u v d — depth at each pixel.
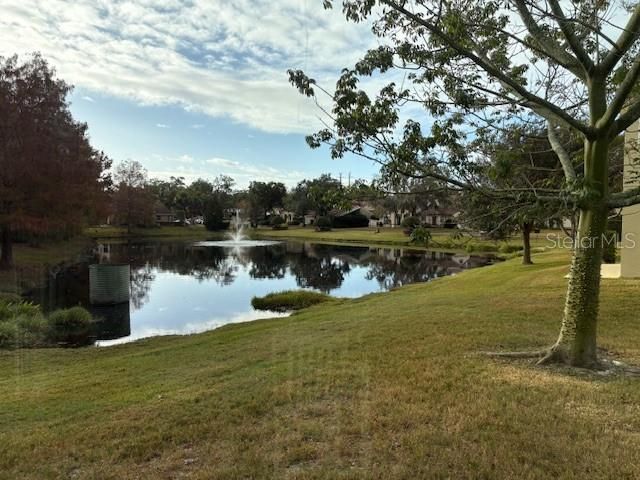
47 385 5.39
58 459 3.17
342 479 2.77
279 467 2.94
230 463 3.01
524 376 4.55
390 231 61.12
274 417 3.72
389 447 3.15
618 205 4.75
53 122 18.94
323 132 5.02
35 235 20.48
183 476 2.87
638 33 4.18
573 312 4.96
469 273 18.36
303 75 4.38
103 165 25.39
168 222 69.25
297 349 6.04
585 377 4.55
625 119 4.63
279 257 33.84
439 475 2.79
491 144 5.67
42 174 18.45
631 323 6.89
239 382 4.71
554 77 5.83
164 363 6.27
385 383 4.43
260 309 14.14
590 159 4.77
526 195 4.65
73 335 10.62
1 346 9.05
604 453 3.02
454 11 4.51
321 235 57.59
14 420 4.06
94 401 4.51
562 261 17.20
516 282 12.47
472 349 5.61
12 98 17.41
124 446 3.31
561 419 3.53
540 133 6.44
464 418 3.55
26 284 15.87
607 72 4.80
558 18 4.22
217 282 20.78
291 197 75.06
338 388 4.33
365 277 22.84
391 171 4.64
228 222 69.81
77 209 21.84
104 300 14.50
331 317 9.31
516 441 3.18
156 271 24.78
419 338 6.25
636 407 3.76
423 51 4.80
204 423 3.65
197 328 11.62
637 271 11.28
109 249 36.03
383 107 4.57
